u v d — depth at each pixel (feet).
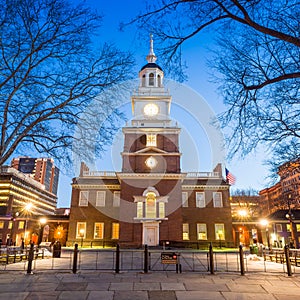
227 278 35.53
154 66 147.74
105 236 131.34
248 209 200.13
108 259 68.03
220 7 22.82
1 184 261.03
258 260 67.15
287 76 23.93
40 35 32.45
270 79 25.22
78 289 29.53
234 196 208.95
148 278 35.09
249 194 212.84
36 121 32.50
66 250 98.22
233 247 131.03
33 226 204.03
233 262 63.21
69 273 38.65
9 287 30.22
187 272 39.93
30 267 38.81
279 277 36.68
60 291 28.73
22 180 295.28
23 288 29.84
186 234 134.21
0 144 32.40
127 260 64.75
